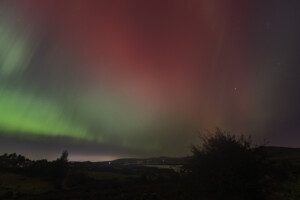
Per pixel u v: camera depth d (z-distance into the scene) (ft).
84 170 100.17
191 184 48.60
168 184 63.72
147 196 52.85
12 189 67.31
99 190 66.69
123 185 72.33
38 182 76.59
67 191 65.92
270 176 48.29
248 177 44.98
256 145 48.01
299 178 50.19
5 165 90.94
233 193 44.06
